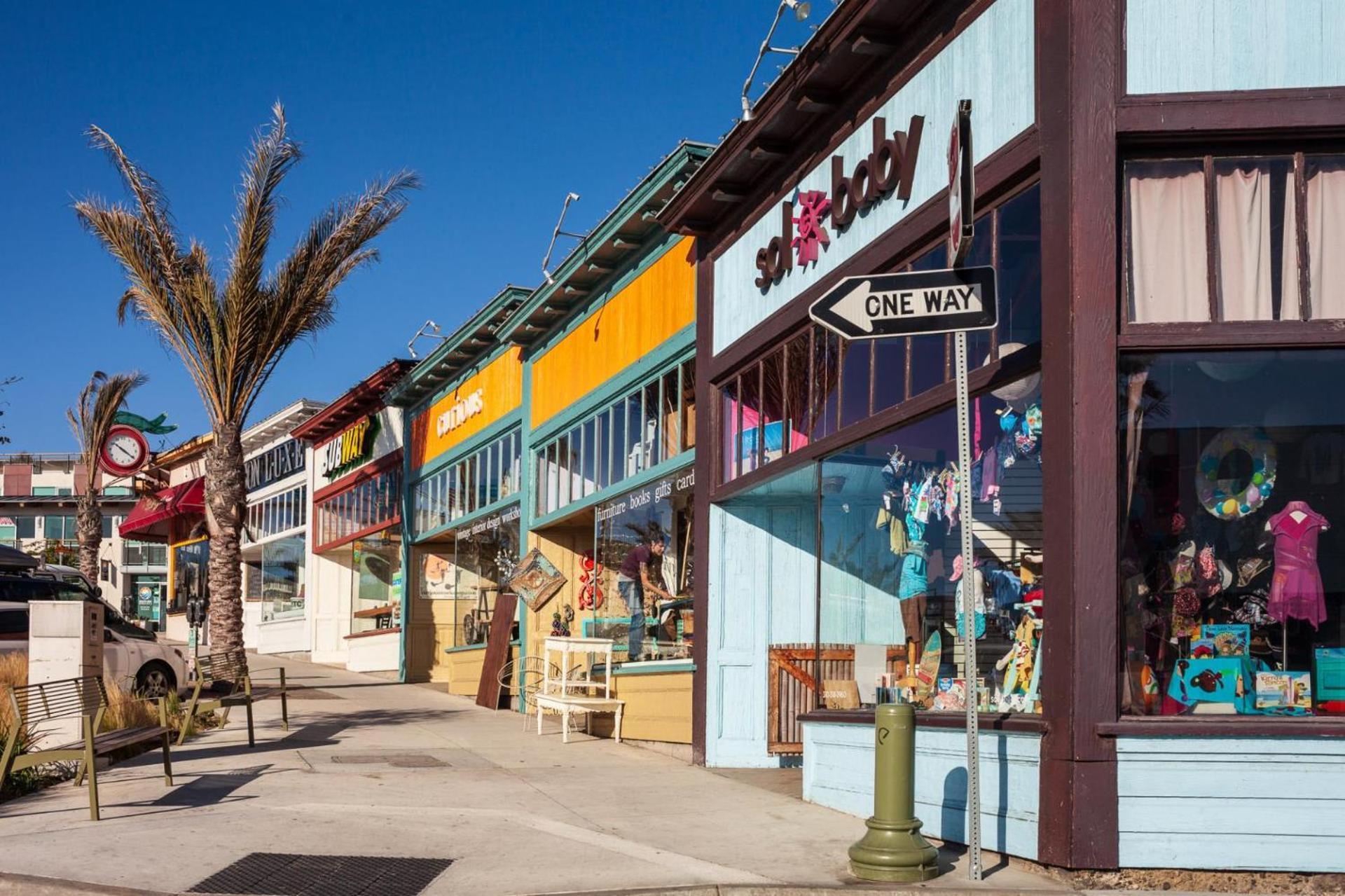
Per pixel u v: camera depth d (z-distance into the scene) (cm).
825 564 1120
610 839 858
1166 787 720
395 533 2675
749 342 1210
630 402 1554
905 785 750
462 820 927
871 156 994
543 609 1886
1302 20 763
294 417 3344
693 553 1349
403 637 2556
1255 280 769
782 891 709
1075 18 774
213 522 2155
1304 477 763
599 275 1642
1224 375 770
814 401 1099
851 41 986
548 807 990
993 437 857
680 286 1412
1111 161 762
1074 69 771
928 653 939
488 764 1262
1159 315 768
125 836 843
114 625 2005
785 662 1242
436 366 2314
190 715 1391
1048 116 787
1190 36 768
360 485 2922
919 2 942
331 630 3116
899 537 989
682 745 1342
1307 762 717
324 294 2144
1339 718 730
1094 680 727
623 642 1533
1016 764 771
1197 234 774
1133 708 737
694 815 966
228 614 2145
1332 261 764
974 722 737
